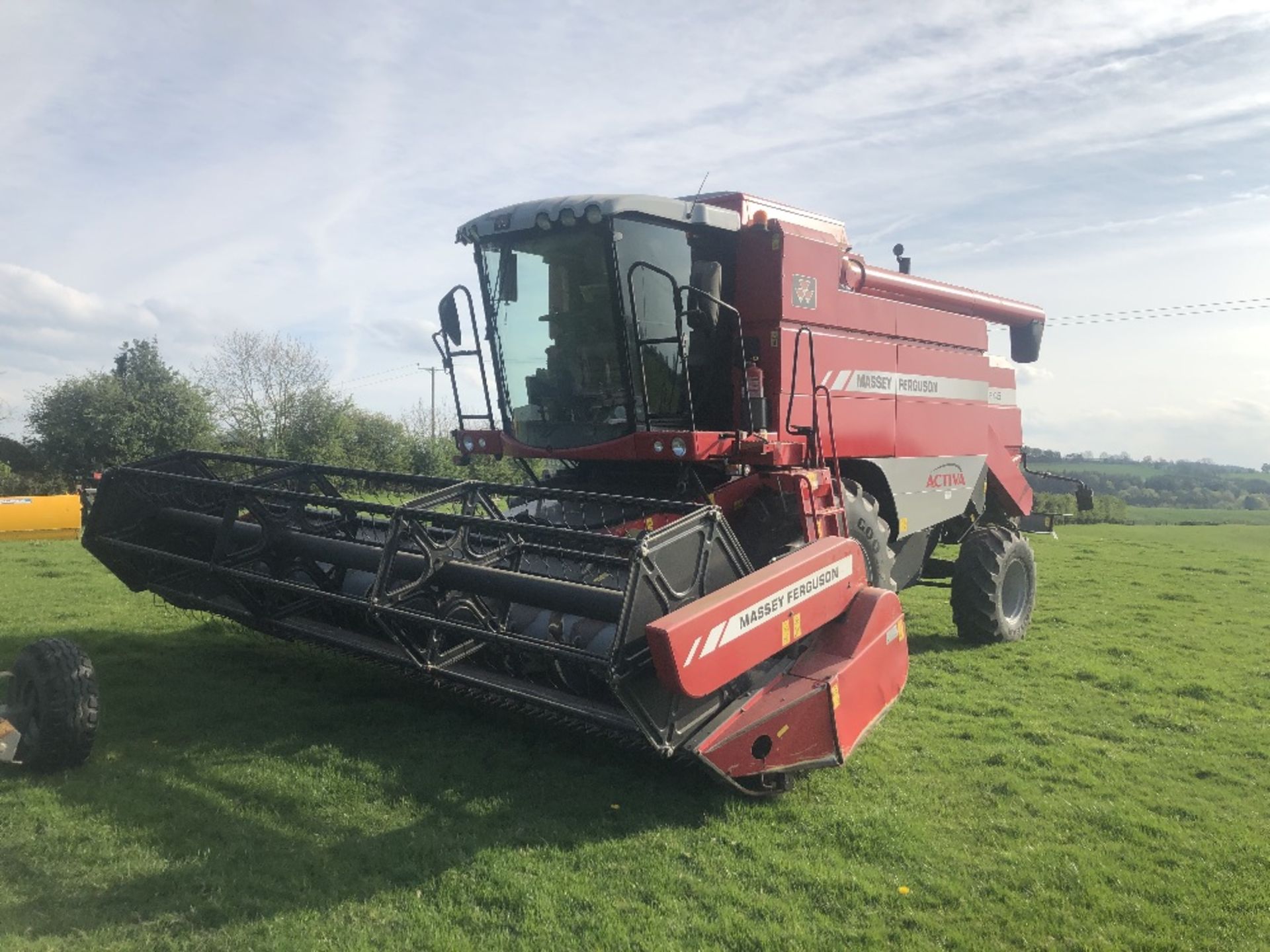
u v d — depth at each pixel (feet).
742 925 11.64
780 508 19.83
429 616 15.28
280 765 16.47
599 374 20.77
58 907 11.59
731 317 21.94
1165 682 25.18
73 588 34.86
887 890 12.79
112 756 16.83
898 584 27.48
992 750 18.81
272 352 121.49
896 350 25.88
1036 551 65.21
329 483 21.21
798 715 15.35
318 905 11.80
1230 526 119.24
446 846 13.52
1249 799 16.89
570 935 11.29
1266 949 11.58
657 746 13.66
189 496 21.71
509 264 21.72
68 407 100.89
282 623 19.47
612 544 14.14
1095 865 13.82
